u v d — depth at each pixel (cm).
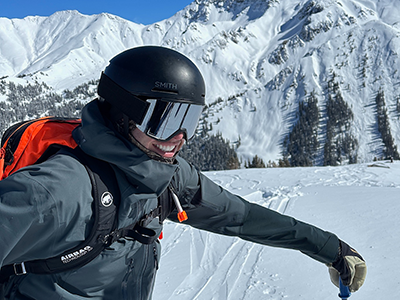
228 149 14138
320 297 324
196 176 138
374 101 15975
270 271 394
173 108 105
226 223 146
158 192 107
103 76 108
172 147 112
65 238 92
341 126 15050
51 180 87
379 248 434
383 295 315
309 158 13975
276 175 1434
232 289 361
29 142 101
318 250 155
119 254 104
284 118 16600
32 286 100
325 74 18238
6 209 81
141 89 102
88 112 101
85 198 93
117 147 98
